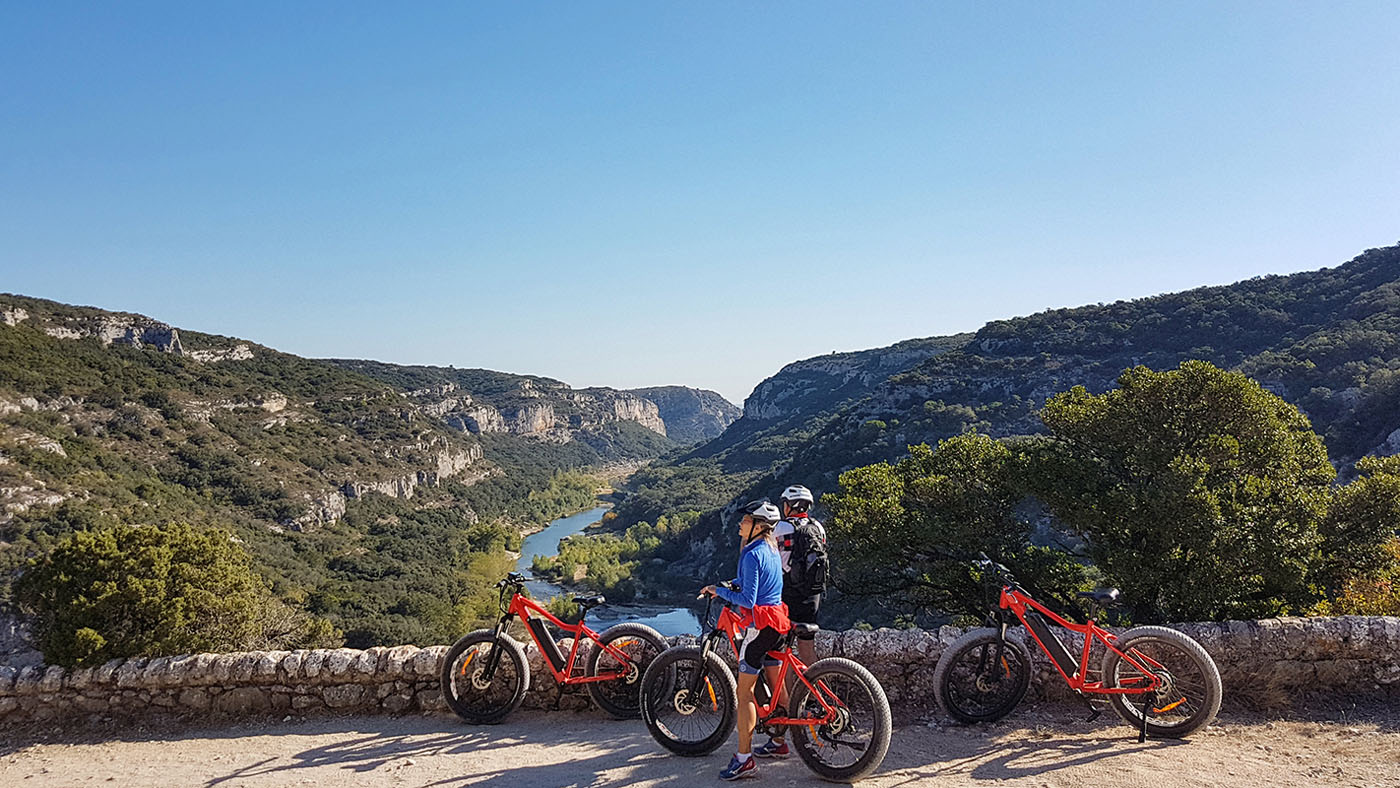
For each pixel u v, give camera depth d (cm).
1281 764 435
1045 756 462
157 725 616
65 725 622
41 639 1024
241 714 621
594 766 475
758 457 19400
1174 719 492
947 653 539
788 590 500
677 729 509
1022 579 1109
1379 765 427
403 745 535
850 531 1256
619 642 585
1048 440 1247
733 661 573
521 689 575
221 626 1211
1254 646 555
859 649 580
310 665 616
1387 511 976
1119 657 504
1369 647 554
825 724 440
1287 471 1015
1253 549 914
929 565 1248
